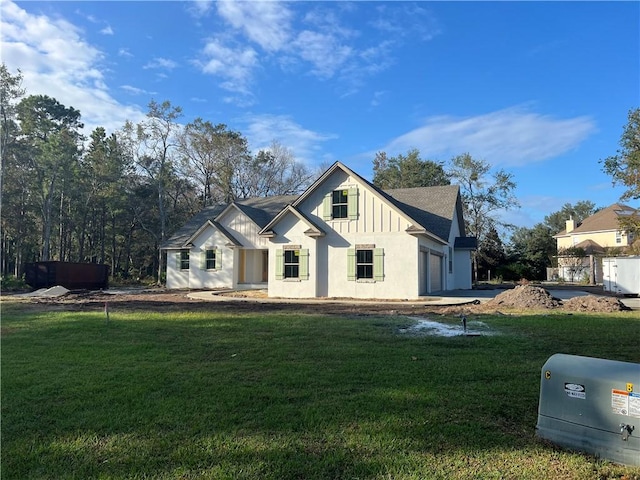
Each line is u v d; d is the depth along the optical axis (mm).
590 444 3609
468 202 45250
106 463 3543
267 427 4246
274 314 13477
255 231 29000
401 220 19891
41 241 43812
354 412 4625
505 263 44656
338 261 20828
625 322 11164
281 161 49062
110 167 42469
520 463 3482
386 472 3350
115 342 8828
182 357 7410
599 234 47281
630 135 24750
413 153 53156
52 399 5180
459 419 4426
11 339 9258
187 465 3482
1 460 3605
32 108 38500
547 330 9906
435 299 18531
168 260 32156
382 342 8555
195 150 44281
